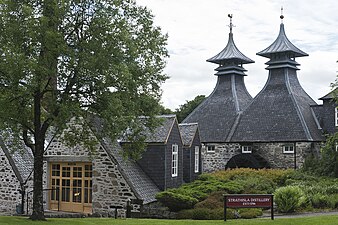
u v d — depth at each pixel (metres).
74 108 14.21
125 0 15.89
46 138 27.11
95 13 14.70
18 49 13.48
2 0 13.96
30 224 15.16
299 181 28.42
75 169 23.89
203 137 39.84
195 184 25.64
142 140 17.27
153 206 21.89
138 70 15.73
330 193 24.31
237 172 32.06
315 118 38.28
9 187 24.03
